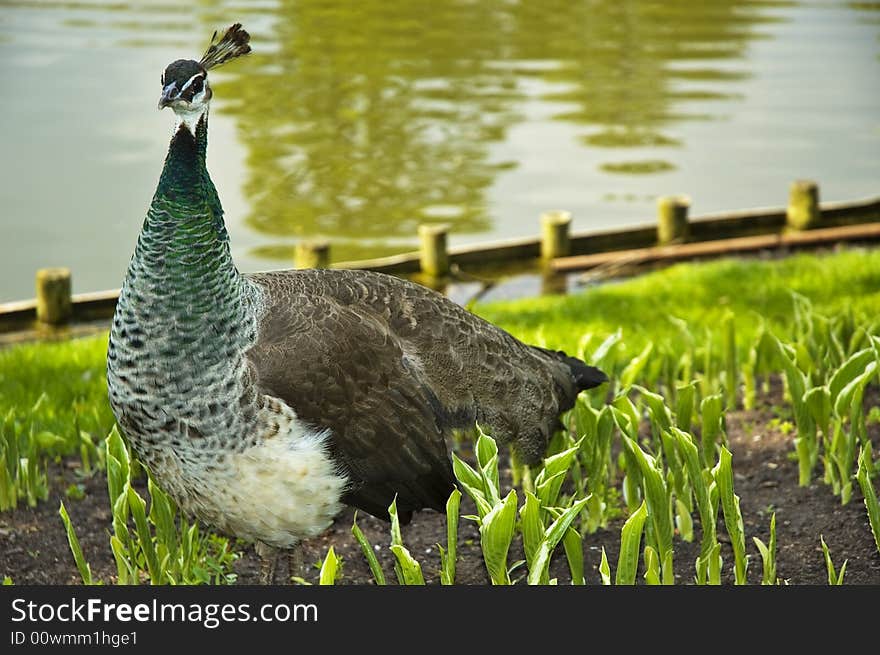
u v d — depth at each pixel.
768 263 15.70
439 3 45.22
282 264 21.20
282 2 45.25
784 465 9.44
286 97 31.44
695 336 12.09
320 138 28.17
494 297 16.61
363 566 8.36
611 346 9.18
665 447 8.13
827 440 8.85
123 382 6.75
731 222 18.94
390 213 23.70
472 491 6.95
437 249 17.34
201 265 6.59
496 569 6.83
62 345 13.31
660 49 37.78
